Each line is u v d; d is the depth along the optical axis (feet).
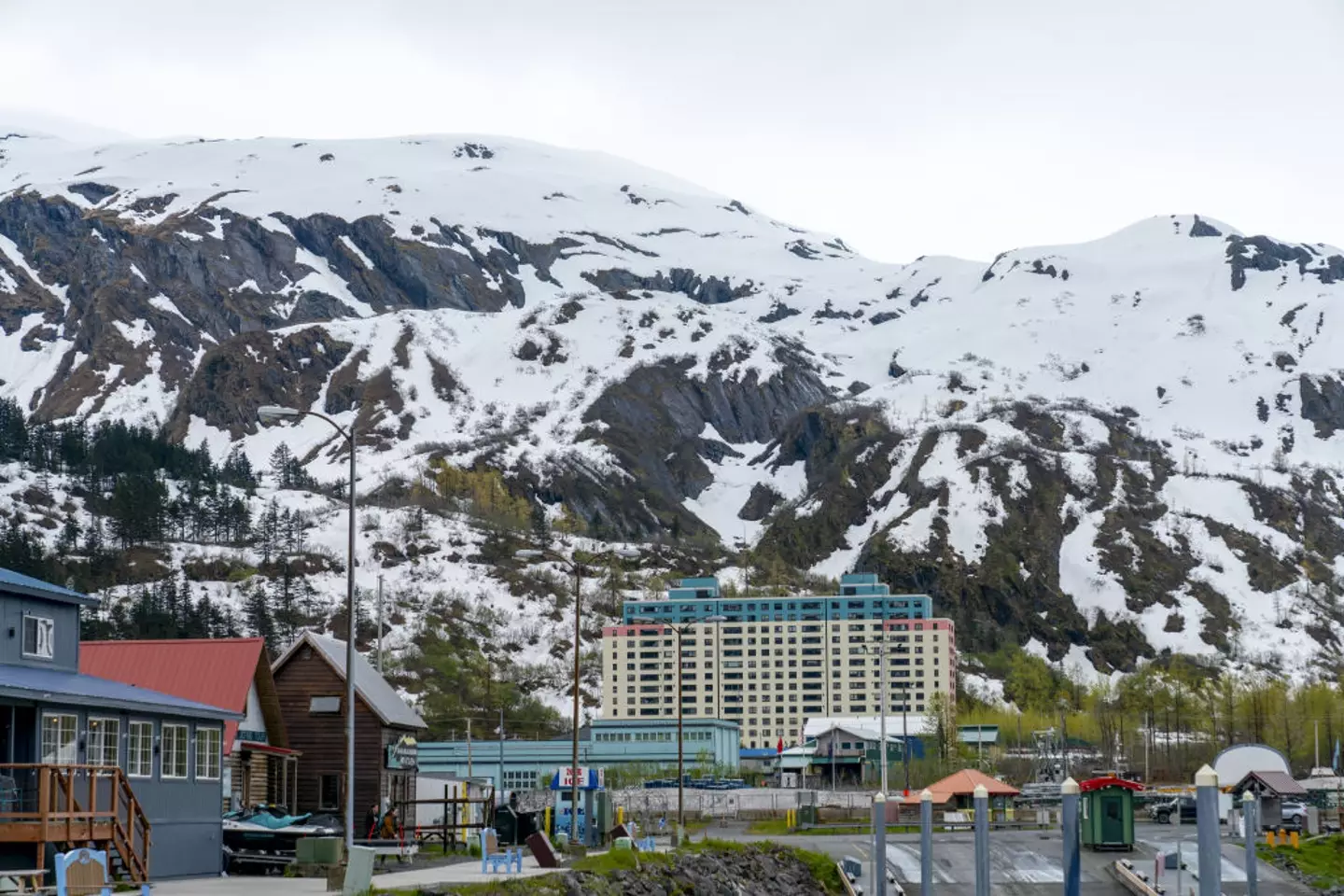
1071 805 203.51
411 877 229.04
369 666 427.33
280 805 372.79
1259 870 353.51
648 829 433.89
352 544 254.88
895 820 510.58
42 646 245.86
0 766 202.59
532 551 371.56
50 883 201.98
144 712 242.37
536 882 222.28
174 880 237.66
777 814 592.19
